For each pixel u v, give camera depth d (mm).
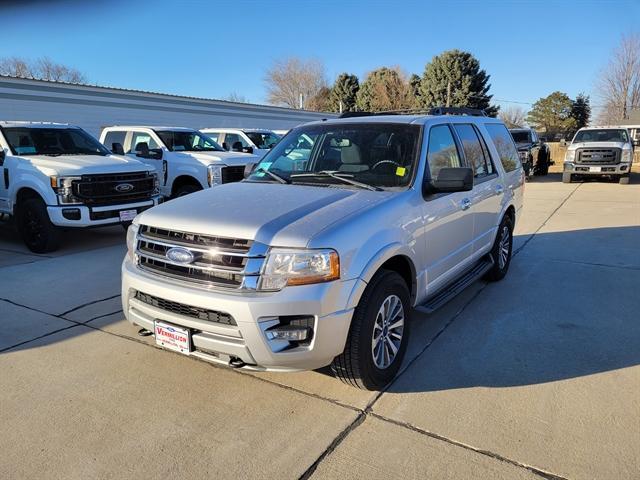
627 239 8125
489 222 5285
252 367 3000
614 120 56781
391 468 2645
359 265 3047
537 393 3373
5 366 3799
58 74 52469
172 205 3545
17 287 5738
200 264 3033
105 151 8883
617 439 2854
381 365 3400
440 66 49531
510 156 6168
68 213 7152
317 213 3180
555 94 71438
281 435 2939
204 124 21938
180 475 2607
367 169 4008
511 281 5926
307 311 2859
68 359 3914
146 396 3373
